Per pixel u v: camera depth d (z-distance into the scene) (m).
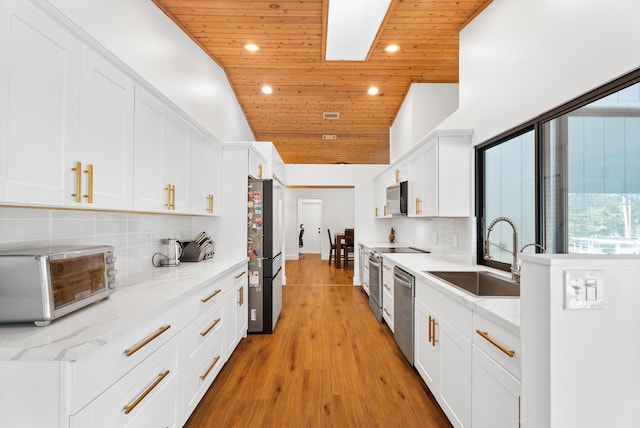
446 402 1.84
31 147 1.06
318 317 3.87
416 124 4.19
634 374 0.93
